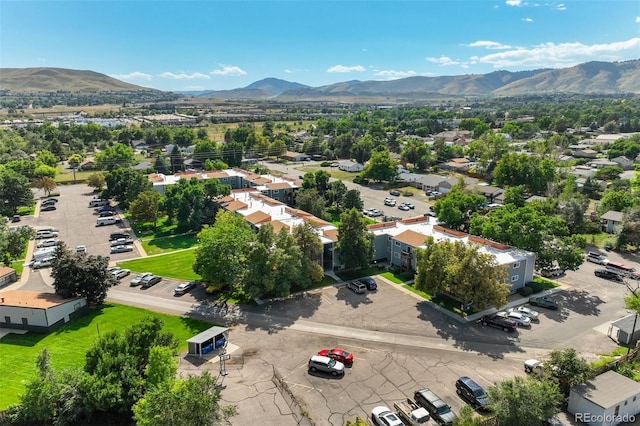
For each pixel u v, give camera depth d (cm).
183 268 7331
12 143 17975
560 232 6588
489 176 14450
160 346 3759
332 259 7069
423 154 16650
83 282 5741
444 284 5575
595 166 15075
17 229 7662
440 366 4491
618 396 3706
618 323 5003
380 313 5644
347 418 3722
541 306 5784
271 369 4447
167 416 2997
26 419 3650
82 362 4584
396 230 7669
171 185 10319
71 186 14000
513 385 3469
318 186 11344
